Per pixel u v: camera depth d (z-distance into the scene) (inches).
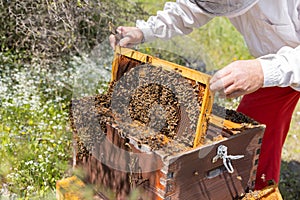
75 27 137.6
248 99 96.3
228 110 82.3
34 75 143.8
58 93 137.8
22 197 96.8
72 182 86.0
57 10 131.4
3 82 138.6
